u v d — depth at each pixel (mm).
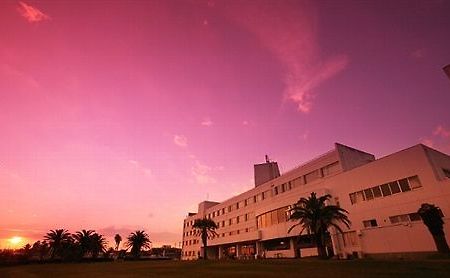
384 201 32656
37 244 82312
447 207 26688
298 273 17594
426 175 29172
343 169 41344
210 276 18406
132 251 72312
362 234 32594
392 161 32844
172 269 26078
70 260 60688
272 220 50250
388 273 15055
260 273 18797
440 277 13023
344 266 19953
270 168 65938
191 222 91438
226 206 74000
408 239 27875
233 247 68062
